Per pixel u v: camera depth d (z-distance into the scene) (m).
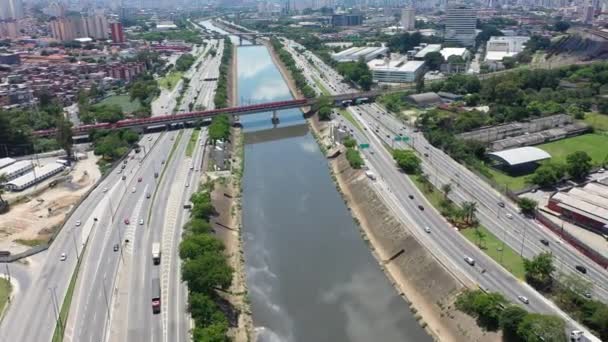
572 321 194.50
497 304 196.75
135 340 193.12
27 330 199.75
